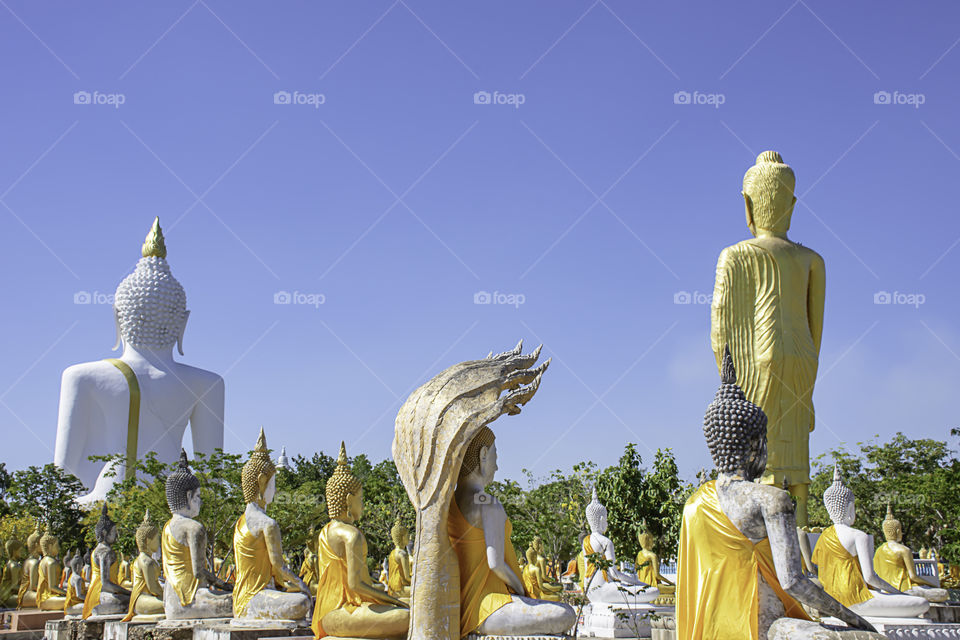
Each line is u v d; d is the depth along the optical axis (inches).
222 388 2427.4
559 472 1058.7
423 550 279.7
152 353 2370.8
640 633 563.8
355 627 327.0
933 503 1344.7
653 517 810.8
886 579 521.0
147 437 2268.7
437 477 281.0
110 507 1441.9
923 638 410.0
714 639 224.1
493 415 279.6
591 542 633.6
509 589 288.7
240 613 463.5
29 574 937.5
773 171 607.8
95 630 577.9
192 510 532.7
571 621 276.5
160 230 2477.9
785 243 605.6
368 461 1932.8
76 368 2250.2
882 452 1686.8
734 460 233.8
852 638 205.0
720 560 228.2
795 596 215.2
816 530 596.7
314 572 810.2
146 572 563.2
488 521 286.8
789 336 584.7
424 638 273.3
